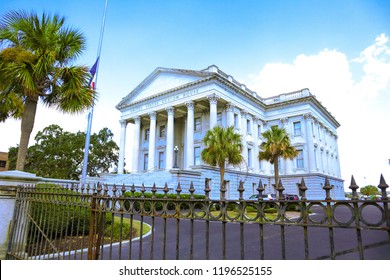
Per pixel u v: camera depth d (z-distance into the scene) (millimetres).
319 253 6477
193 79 30828
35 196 5066
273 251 6734
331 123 44969
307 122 34250
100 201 3646
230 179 29297
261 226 2379
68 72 9703
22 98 10867
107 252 6516
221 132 21969
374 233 9750
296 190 33250
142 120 39031
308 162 33312
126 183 27172
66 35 10234
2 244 5473
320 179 33531
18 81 9344
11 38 9695
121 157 36562
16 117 11969
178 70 32094
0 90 10008
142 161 39438
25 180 6062
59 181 12320
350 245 7504
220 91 29531
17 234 5246
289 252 6621
